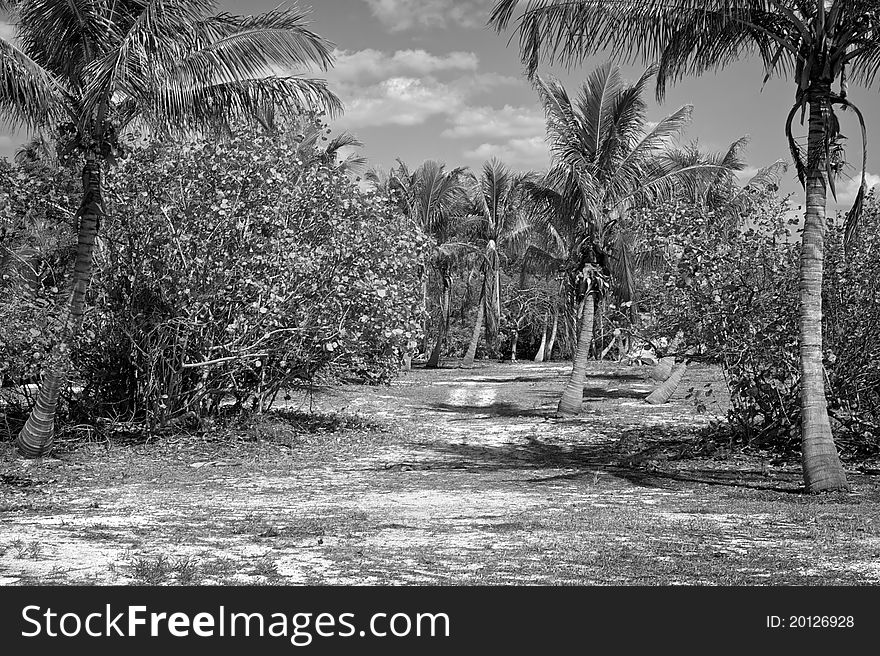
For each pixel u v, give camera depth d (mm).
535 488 13094
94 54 13734
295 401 26922
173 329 17047
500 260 54250
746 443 17094
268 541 8445
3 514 10336
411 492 12727
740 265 16250
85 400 17625
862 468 14156
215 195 16844
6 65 12883
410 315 19250
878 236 15789
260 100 15031
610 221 23875
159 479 13945
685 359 16781
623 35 12578
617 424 22062
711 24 12297
